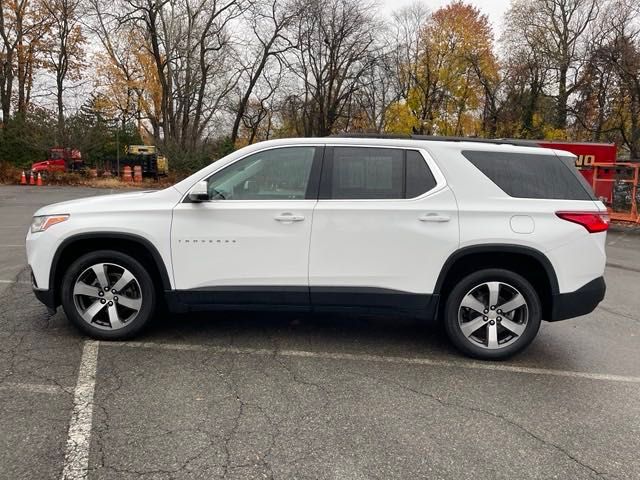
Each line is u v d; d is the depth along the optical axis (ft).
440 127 121.29
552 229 12.89
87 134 102.27
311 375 12.23
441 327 16.29
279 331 15.31
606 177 48.21
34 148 97.91
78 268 13.48
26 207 50.80
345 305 13.35
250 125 139.23
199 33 118.62
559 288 13.01
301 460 8.73
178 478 8.13
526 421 10.34
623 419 10.53
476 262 13.62
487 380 12.30
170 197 13.44
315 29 119.85
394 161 13.37
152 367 12.32
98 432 9.36
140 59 125.18
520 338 13.34
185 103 122.93
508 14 113.70
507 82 110.22
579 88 94.53
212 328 15.35
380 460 8.80
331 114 125.59
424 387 11.80
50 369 11.97
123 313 14.16
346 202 13.10
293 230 13.05
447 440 9.52
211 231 13.12
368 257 13.07
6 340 13.70
